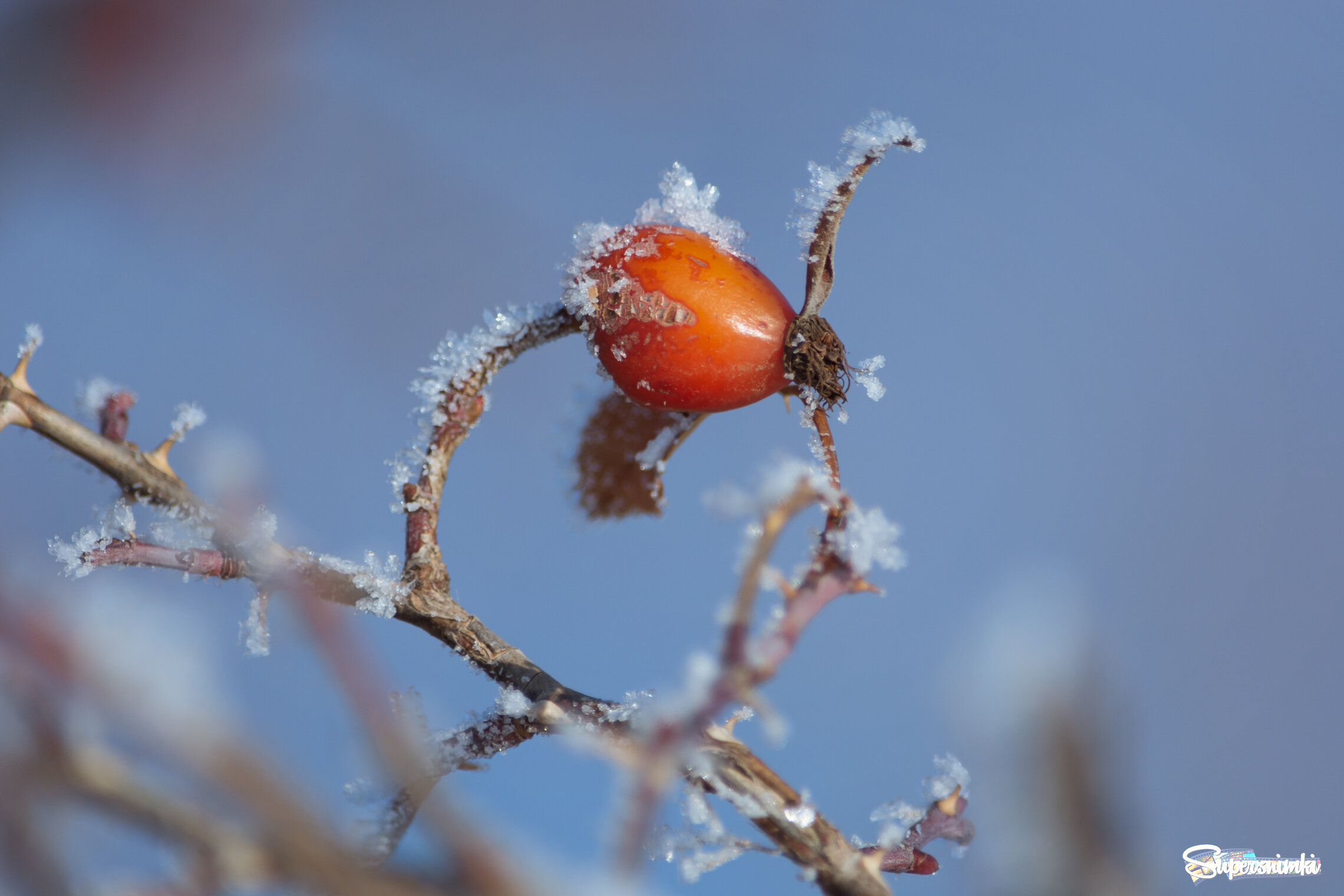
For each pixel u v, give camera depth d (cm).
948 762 35
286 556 35
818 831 34
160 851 19
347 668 20
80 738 18
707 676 33
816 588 33
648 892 25
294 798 18
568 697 35
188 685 17
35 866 17
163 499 35
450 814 21
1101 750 16
